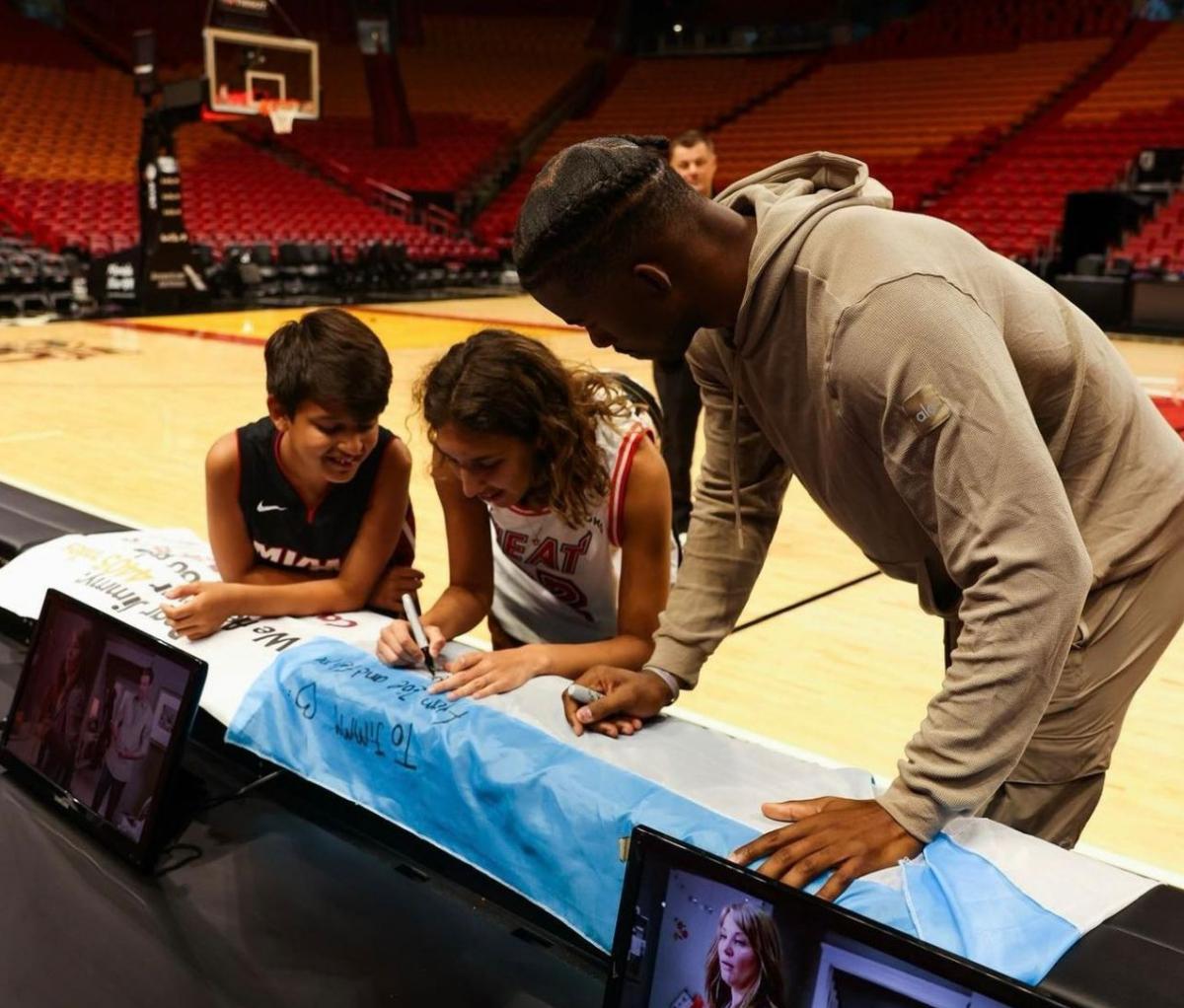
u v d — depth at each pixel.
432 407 1.05
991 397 0.73
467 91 16.52
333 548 1.35
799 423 0.90
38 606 1.35
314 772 1.04
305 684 1.08
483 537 1.34
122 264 9.57
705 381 1.06
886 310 0.74
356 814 1.06
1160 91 12.59
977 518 0.74
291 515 1.33
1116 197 9.50
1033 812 1.03
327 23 16.62
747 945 0.69
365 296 11.46
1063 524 0.72
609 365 6.98
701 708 2.21
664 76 17.31
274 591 1.26
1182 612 1.00
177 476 4.04
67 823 1.04
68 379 6.24
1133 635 0.97
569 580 1.42
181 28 15.70
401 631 1.14
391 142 14.99
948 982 0.61
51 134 12.27
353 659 1.12
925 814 0.77
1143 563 0.95
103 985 0.83
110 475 4.02
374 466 1.33
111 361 6.94
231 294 10.69
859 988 0.64
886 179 12.70
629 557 1.27
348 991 0.84
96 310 9.70
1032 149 12.22
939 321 0.73
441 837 0.95
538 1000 0.83
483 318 9.70
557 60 17.55
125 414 5.23
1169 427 1.01
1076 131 12.30
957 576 0.78
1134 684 1.00
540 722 0.98
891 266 0.75
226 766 1.18
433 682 1.06
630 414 1.25
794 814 0.82
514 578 1.57
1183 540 0.97
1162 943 0.71
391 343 7.91
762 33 17.81
